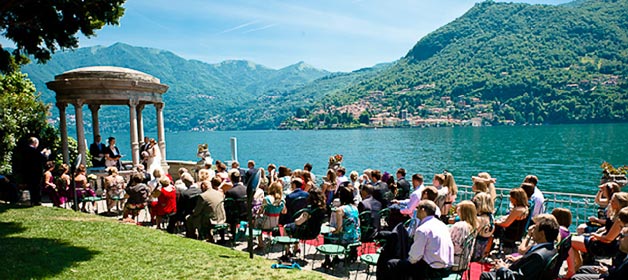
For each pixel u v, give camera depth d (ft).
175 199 37.17
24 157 43.14
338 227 26.73
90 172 55.57
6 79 66.28
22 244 26.73
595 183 170.09
